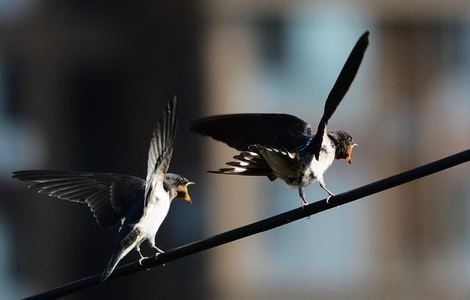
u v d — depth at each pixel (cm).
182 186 927
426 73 2053
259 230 788
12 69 1773
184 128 1812
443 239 2125
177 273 1881
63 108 1791
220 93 1839
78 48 1778
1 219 1833
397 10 2005
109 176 917
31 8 1772
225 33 1847
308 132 890
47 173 912
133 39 1780
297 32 1931
